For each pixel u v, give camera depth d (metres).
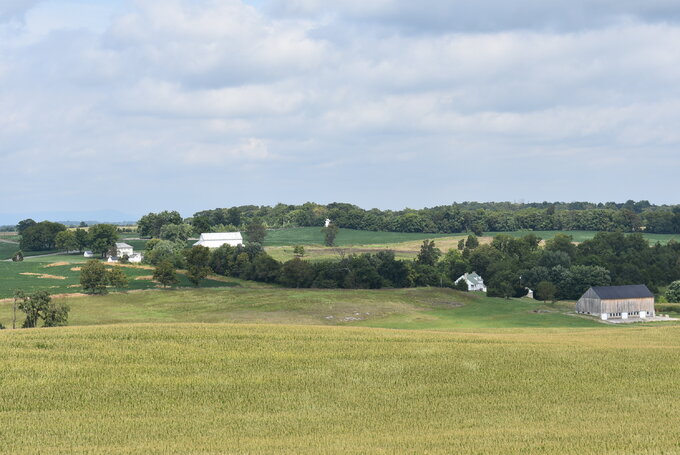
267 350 66.00
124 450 41.47
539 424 47.25
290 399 53.06
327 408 51.06
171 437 44.59
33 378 56.06
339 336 73.06
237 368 60.09
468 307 153.88
